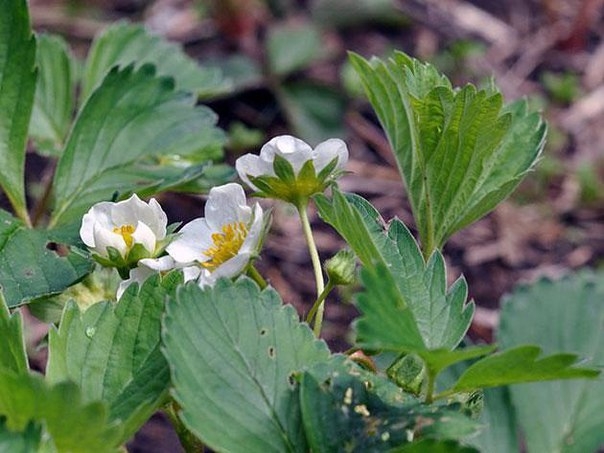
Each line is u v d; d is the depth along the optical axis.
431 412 0.32
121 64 0.52
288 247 0.67
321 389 0.33
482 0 0.91
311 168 0.36
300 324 0.34
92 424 0.30
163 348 0.32
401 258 0.35
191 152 0.44
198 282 0.34
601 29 0.91
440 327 0.34
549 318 0.51
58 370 0.34
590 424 0.47
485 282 0.69
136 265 0.36
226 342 0.33
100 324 0.34
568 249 0.72
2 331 0.33
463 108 0.35
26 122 0.43
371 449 0.32
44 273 0.39
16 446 0.30
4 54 0.43
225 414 0.32
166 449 0.56
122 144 0.44
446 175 0.37
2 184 0.43
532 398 0.47
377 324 0.30
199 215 0.66
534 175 0.75
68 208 0.43
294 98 0.78
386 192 0.73
